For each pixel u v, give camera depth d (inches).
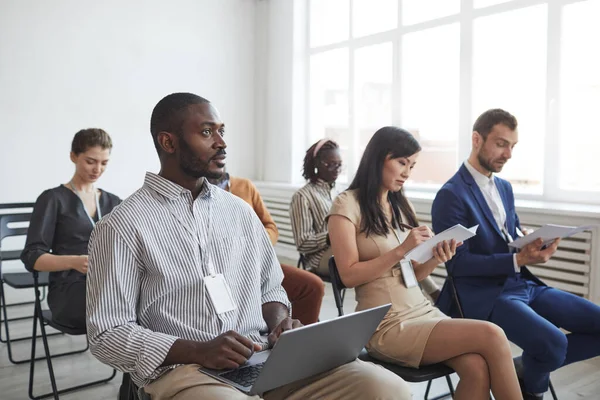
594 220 134.0
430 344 73.0
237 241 66.3
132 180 241.4
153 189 63.1
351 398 60.5
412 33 206.8
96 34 229.6
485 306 86.2
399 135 81.8
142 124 242.7
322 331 54.4
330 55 246.5
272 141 270.2
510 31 173.9
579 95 157.0
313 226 137.0
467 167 96.2
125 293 58.2
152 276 60.1
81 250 109.0
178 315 60.2
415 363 73.9
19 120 215.0
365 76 229.6
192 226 62.7
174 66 250.1
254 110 276.8
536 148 169.3
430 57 201.5
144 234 59.7
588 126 155.7
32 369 107.6
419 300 81.7
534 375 80.7
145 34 241.4
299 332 51.8
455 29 192.4
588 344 87.5
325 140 138.5
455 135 194.1
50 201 107.0
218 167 63.8
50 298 102.1
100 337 56.6
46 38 218.7
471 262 88.7
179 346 56.4
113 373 116.6
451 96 194.9
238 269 66.0
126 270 58.6
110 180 236.1
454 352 71.4
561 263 140.3
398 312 78.5
